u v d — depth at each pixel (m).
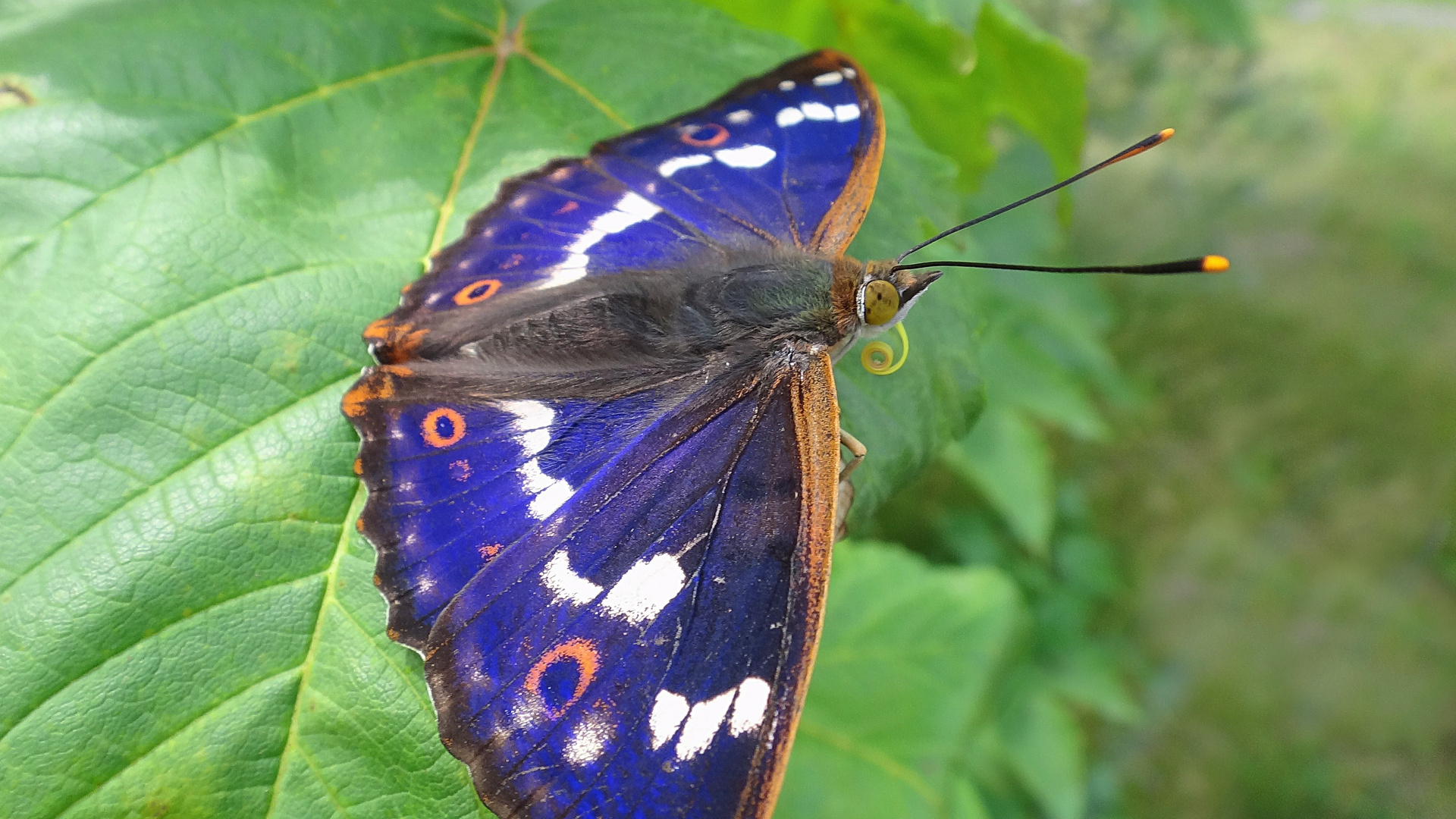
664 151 0.09
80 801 0.07
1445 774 0.30
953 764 0.13
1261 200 0.40
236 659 0.07
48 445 0.08
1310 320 0.39
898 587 0.15
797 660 0.07
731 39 0.09
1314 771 0.29
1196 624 0.32
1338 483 0.36
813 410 0.08
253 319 0.08
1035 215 0.18
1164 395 0.37
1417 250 0.40
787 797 0.13
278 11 0.09
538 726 0.07
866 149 0.09
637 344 0.08
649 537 0.08
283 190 0.08
